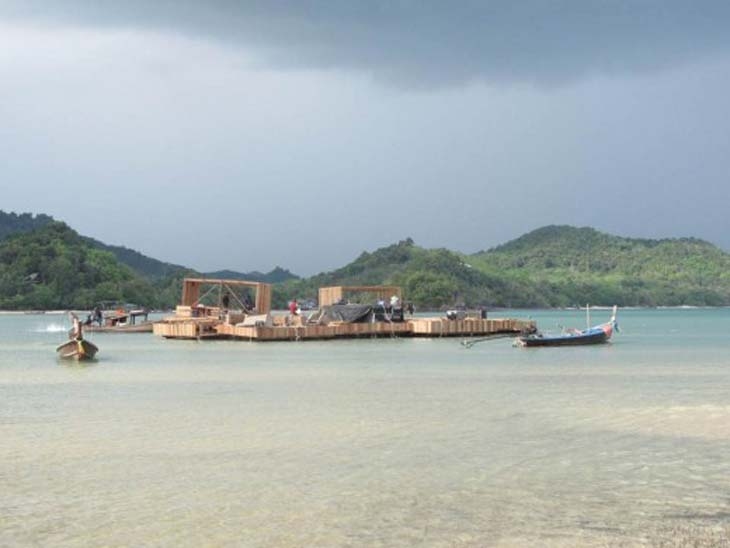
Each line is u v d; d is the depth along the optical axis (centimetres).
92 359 7156
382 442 3219
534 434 3384
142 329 12288
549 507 2336
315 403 4325
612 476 2670
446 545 2038
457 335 10219
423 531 2138
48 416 3912
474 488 2531
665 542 2050
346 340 9694
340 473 2716
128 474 2723
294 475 2692
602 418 3788
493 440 3256
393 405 4238
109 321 13162
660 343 9531
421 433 3409
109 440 3294
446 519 2231
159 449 3114
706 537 2083
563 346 8662
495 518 2241
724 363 6688
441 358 7200
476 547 2022
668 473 2708
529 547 2020
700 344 9319
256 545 2045
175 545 2050
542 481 2611
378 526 2177
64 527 2189
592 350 8244
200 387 5069
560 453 3009
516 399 4462
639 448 3095
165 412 4019
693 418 3775
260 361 6931
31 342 10406
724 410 4016
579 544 2039
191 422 3709
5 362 7025
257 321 9975
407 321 10375
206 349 8419
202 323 9981
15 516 2283
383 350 8169
